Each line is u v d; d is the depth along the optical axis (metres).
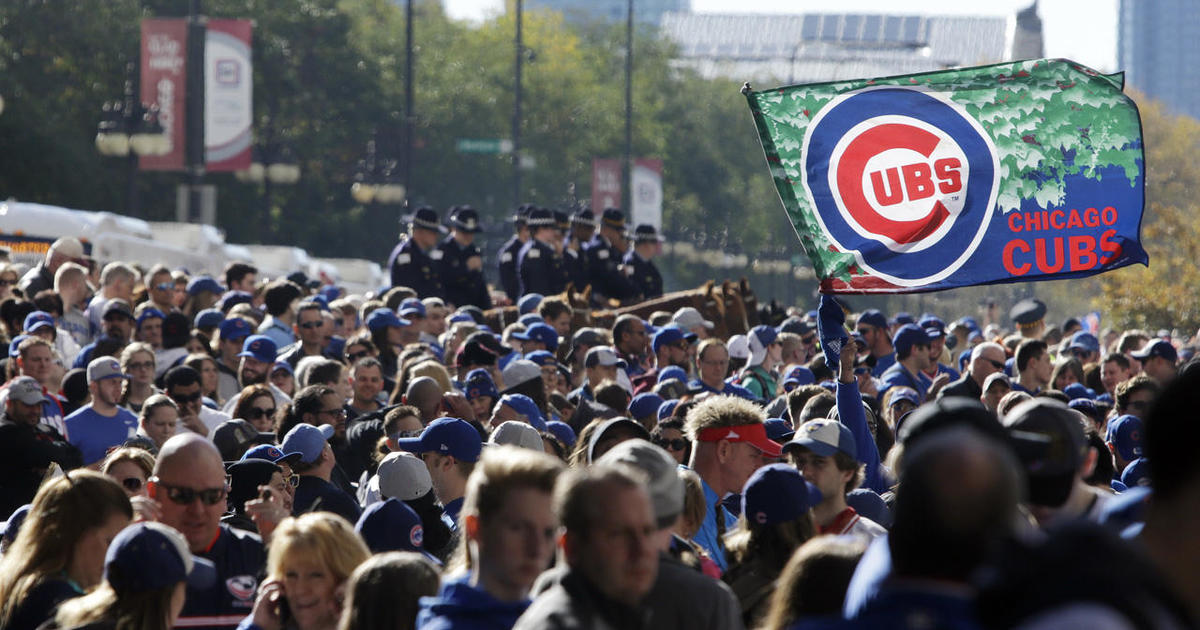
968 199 27.45
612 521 13.24
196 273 93.56
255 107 193.12
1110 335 88.38
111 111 100.50
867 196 27.61
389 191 130.38
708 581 16.48
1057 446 14.67
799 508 19.17
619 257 69.69
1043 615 8.93
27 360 35.94
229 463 28.38
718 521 23.91
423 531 23.64
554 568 16.50
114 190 167.62
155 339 46.66
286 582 18.16
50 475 29.42
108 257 87.25
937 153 27.52
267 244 144.75
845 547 15.62
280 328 49.38
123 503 19.73
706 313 58.97
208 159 103.25
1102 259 27.22
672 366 43.81
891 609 10.38
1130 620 8.82
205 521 21.23
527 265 67.50
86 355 40.25
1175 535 10.56
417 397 32.41
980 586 9.34
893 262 27.56
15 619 18.92
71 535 19.23
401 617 16.11
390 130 184.25
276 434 32.19
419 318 52.38
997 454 10.31
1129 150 27.11
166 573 17.02
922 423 13.41
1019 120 27.41
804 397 32.22
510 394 34.84
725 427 23.81
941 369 49.09
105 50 171.62
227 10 195.75
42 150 159.88
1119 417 32.78
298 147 198.50
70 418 34.47
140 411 38.28
